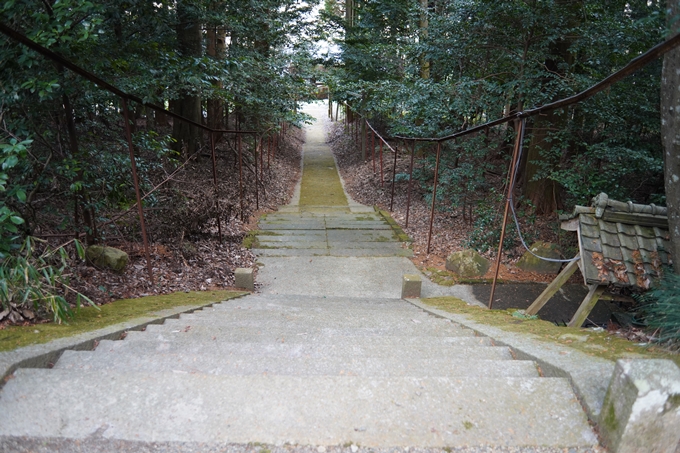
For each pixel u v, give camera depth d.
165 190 6.29
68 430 1.53
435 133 9.09
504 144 9.50
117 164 4.83
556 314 5.47
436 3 9.79
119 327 2.84
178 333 2.93
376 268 6.85
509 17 6.60
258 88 10.32
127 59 4.96
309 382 1.80
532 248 6.88
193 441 1.50
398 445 1.51
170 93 5.89
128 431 1.53
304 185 14.59
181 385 1.75
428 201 9.03
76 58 3.75
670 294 2.70
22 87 3.06
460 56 7.53
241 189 8.87
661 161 6.00
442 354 2.54
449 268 6.68
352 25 15.16
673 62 3.06
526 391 1.80
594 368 1.95
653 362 1.49
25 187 3.67
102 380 1.77
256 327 3.29
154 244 6.09
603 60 6.33
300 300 5.20
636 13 6.23
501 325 3.38
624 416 1.45
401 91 8.42
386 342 2.88
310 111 34.84
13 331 2.41
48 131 3.94
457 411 1.68
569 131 6.82
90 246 4.64
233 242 7.50
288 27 11.93
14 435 1.49
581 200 6.53
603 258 3.77
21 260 2.70
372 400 1.71
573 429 1.60
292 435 1.54
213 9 9.06
